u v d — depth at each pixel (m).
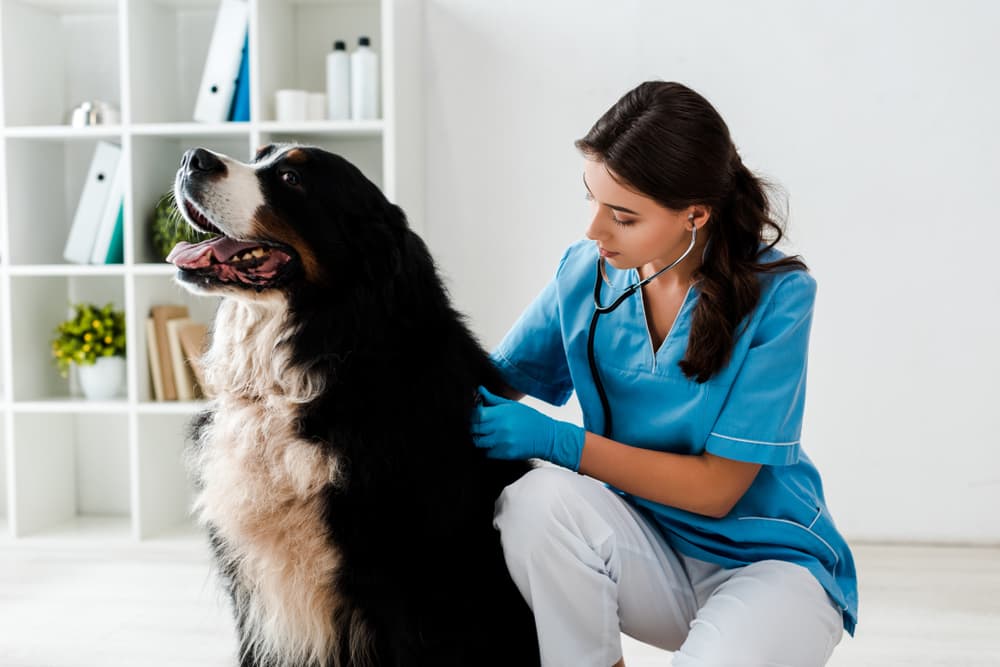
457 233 3.05
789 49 2.87
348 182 1.46
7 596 2.39
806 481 1.48
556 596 1.37
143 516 2.87
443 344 1.43
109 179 2.90
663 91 1.30
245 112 2.82
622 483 1.38
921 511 2.93
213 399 1.52
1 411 2.98
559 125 2.98
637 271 1.46
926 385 2.91
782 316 1.36
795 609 1.29
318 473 1.33
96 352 2.92
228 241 1.45
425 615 1.33
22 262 2.93
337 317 1.39
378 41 3.00
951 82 2.82
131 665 1.94
